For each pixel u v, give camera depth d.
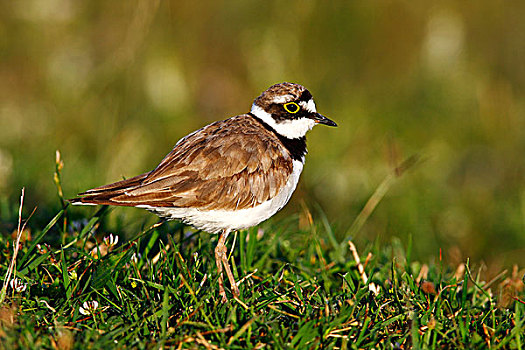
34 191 11.64
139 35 13.80
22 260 7.50
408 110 15.09
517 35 16.19
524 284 8.63
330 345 6.73
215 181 7.90
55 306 7.20
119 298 7.34
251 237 8.61
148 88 14.06
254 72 14.50
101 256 7.81
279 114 8.72
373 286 8.02
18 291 7.17
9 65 15.17
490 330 7.13
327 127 14.33
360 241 11.25
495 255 12.65
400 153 13.61
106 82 14.04
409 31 15.70
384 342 6.91
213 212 7.94
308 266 8.79
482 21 16.55
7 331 6.37
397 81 15.45
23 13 15.17
